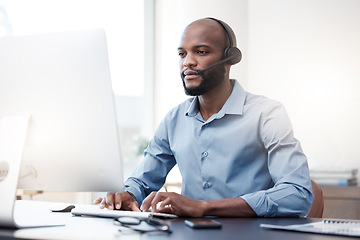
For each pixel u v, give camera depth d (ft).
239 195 4.63
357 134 9.89
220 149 4.71
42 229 2.75
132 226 2.85
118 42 11.63
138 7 11.91
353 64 10.14
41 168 3.21
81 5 10.86
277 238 2.49
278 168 4.21
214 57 4.63
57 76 3.08
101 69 3.01
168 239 2.41
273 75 11.01
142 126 11.93
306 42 10.69
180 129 5.13
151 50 12.07
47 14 10.36
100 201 4.36
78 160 3.12
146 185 5.11
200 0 10.99
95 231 2.67
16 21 10.02
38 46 3.12
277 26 11.03
